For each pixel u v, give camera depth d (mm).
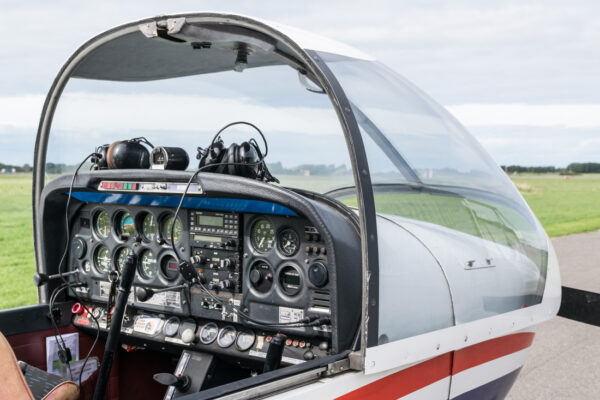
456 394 2230
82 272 2855
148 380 3035
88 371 2834
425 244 2109
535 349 5246
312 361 1726
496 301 2320
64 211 2871
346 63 2129
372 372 1783
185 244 2533
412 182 2184
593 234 15086
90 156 2746
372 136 1997
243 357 2373
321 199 2260
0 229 12781
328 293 2117
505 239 2486
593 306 2668
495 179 2658
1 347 1623
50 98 2684
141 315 2717
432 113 2543
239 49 2422
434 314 2023
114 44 2564
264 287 2332
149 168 2705
